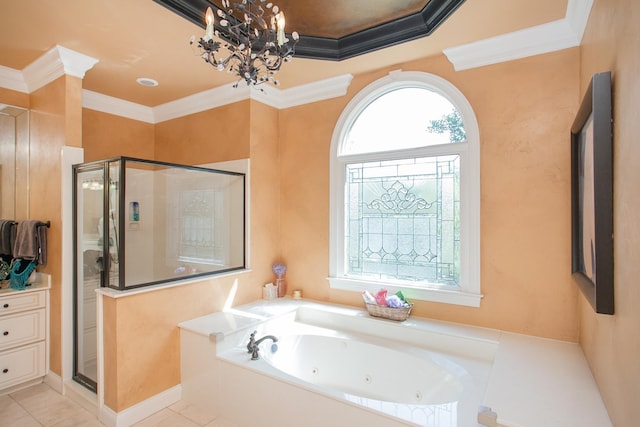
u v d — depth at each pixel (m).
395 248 2.93
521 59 2.39
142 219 2.54
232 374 2.30
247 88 3.19
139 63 2.76
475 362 2.25
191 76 3.01
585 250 1.75
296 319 3.10
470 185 2.54
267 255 3.42
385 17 2.35
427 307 2.74
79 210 2.63
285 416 2.05
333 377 2.67
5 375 2.52
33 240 2.67
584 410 1.50
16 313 2.58
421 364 2.32
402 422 1.64
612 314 1.34
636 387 1.09
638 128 1.06
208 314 2.85
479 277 2.52
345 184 3.19
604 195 1.35
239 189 3.23
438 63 2.70
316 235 3.31
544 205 2.31
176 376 2.58
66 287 2.64
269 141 3.43
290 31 2.49
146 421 2.31
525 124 2.37
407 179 2.88
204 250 3.01
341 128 3.17
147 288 2.42
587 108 1.54
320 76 3.10
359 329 2.82
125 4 1.99
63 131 2.61
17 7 2.01
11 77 2.84
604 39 1.52
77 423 2.27
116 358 2.23
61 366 2.63
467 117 2.57
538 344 2.21
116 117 3.61
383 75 2.95
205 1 2.06
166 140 3.83
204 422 2.30
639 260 1.06
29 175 2.97
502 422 1.44
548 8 2.06
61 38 2.37
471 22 2.21
